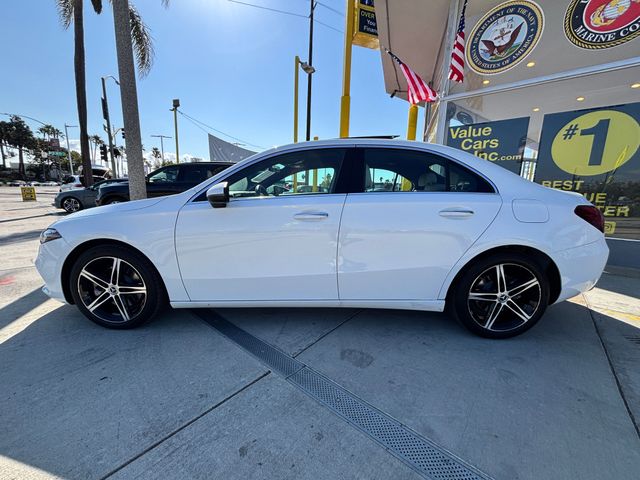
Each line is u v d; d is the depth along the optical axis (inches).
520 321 98.5
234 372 82.8
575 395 74.9
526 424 66.4
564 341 98.7
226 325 107.3
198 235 95.1
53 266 100.2
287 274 96.1
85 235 97.1
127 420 67.0
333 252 94.1
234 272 96.7
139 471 56.0
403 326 107.7
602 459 58.3
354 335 101.7
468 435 63.7
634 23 171.5
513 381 79.9
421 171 98.8
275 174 100.3
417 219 92.4
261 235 94.3
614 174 184.4
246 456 59.0
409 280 95.3
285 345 95.7
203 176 334.0
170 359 88.1
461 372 83.4
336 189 97.0
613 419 67.6
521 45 210.7
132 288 100.7
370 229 92.7
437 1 239.0
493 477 55.1
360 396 74.7
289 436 63.4
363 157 99.0
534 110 210.4
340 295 97.7
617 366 85.9
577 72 189.0
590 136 190.7
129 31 180.5
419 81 260.7
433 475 55.6
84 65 518.3
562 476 55.2
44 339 97.7
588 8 183.5
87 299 102.6
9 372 82.0
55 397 73.2
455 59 220.4
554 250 92.7
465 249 92.9
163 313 115.5
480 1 223.8
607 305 125.7
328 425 66.2
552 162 205.6
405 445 61.5
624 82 178.5
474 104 233.9
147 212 97.2
